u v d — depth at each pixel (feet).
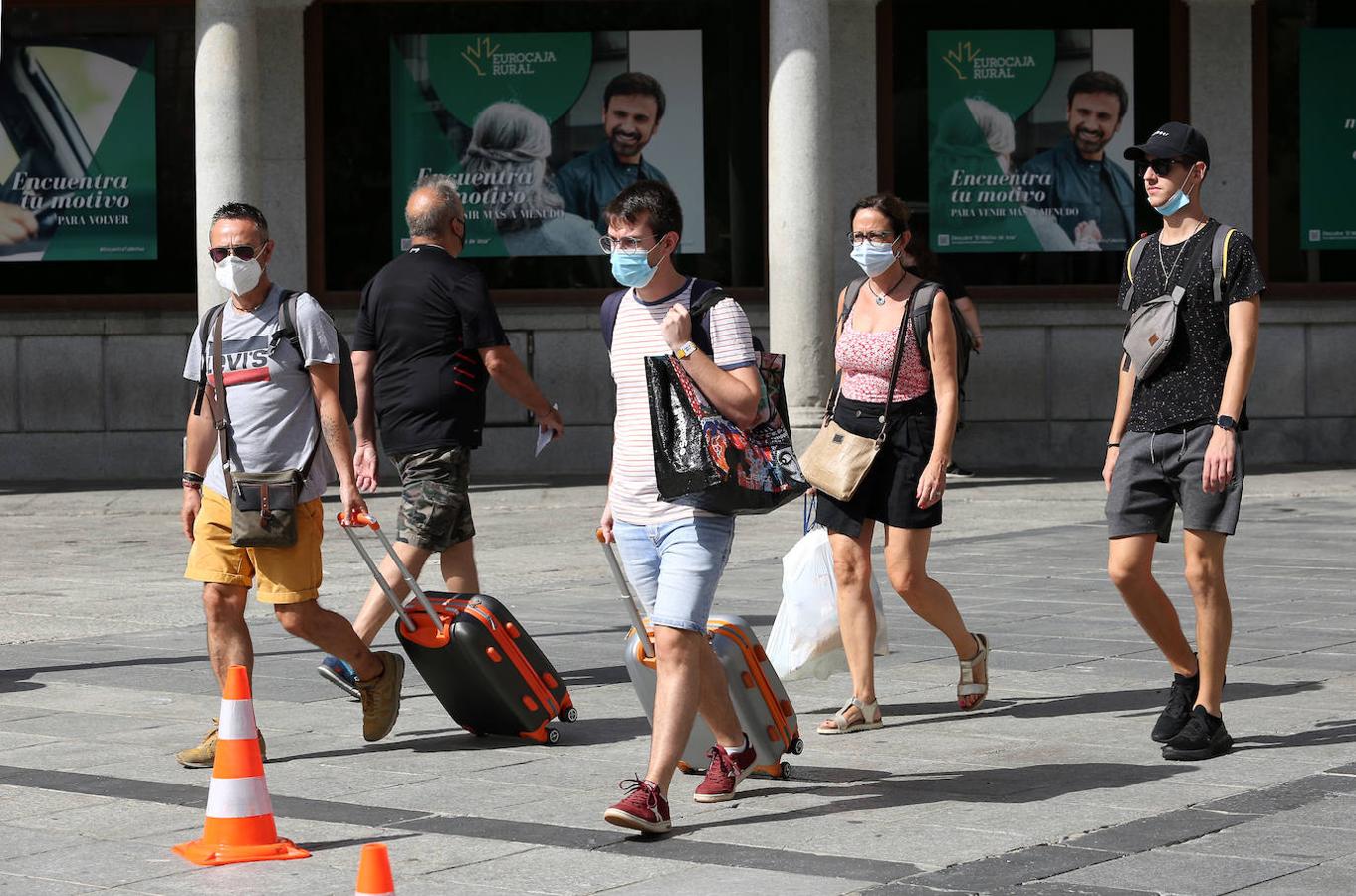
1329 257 220.23
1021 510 179.32
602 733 82.84
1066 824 64.08
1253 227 218.79
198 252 191.11
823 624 86.38
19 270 216.54
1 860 61.31
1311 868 57.67
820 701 88.99
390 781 73.31
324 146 215.92
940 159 217.15
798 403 191.01
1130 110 217.77
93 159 216.33
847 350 81.97
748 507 63.82
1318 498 185.78
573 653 103.35
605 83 216.13
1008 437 218.18
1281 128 219.20
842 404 82.58
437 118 216.13
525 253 217.15
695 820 66.08
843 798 69.00
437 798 70.03
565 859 60.75
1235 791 68.33
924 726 82.43
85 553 156.46
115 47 215.72
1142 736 79.05
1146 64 217.77
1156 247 76.79
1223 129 218.18
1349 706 84.07
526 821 66.23
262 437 76.69
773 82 191.31
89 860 61.26
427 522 89.61
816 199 190.19
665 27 216.13
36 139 216.13
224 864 60.59
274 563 76.79
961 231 217.56
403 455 90.48
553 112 216.13
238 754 61.77
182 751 77.46
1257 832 62.28
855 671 82.02
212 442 79.66
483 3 215.31
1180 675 77.97
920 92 216.74
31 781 73.61
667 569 65.05
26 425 216.74
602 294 217.56
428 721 86.07
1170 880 56.65
